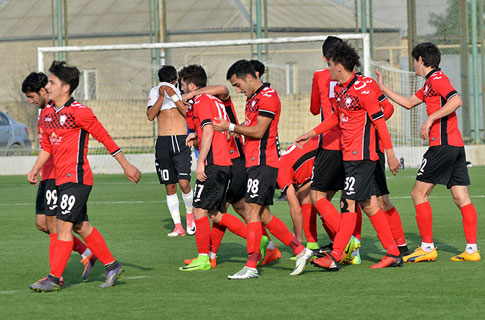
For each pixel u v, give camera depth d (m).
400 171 51.44
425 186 18.55
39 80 16.23
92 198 37.50
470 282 15.63
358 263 18.48
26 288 15.89
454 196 18.80
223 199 17.92
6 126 58.19
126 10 68.31
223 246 22.02
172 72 25.03
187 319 12.73
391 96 19.42
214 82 65.00
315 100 20.20
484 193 35.69
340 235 17.23
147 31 66.75
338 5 70.88
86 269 16.38
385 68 50.91
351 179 17.12
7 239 23.83
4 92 70.56
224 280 16.47
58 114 15.13
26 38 70.31
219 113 17.34
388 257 17.83
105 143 15.48
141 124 57.53
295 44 64.81
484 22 55.56
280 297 14.43
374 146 17.19
